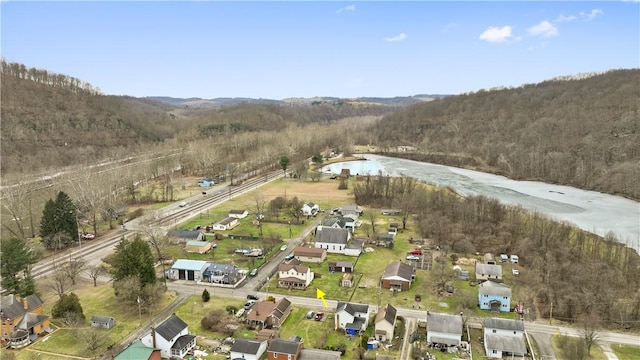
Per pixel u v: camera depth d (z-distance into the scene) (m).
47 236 139.50
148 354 76.75
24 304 91.56
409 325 95.06
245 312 99.31
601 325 94.94
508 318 98.81
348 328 90.19
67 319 92.69
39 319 89.75
